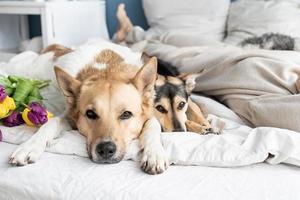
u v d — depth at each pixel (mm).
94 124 640
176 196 500
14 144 687
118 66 793
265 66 861
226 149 583
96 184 534
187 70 1062
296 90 811
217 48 1147
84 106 658
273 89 823
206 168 575
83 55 847
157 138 625
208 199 496
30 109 718
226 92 904
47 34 1494
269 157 586
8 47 1848
